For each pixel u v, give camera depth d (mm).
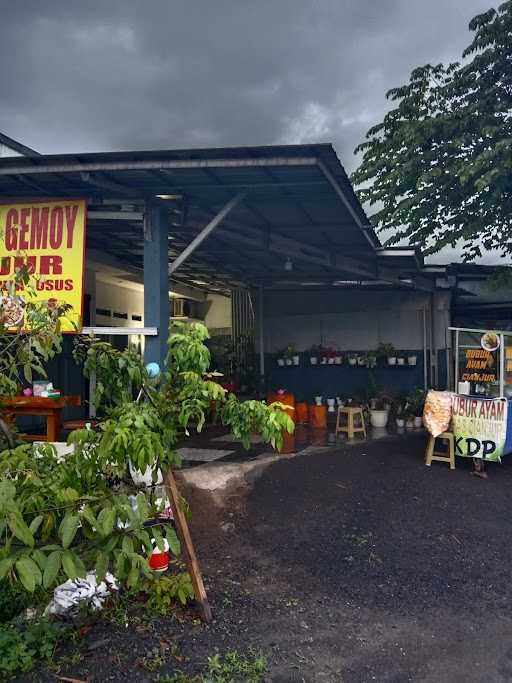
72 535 2438
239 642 3242
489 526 5273
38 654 3033
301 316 12984
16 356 3607
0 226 6273
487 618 3660
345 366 12516
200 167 5289
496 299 12250
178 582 3660
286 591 3953
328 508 5602
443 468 7094
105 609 3480
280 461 7254
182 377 3250
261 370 12930
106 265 10195
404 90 9883
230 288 14352
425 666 3104
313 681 2920
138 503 2746
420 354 12094
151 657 3039
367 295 12531
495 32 8672
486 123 8641
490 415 6859
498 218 9289
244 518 5352
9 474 2732
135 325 13555
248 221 7555
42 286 5949
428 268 10469
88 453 2973
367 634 3416
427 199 9430
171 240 8859
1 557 2408
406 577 4215
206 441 9047
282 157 5160
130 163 5383
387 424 11117
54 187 6238
